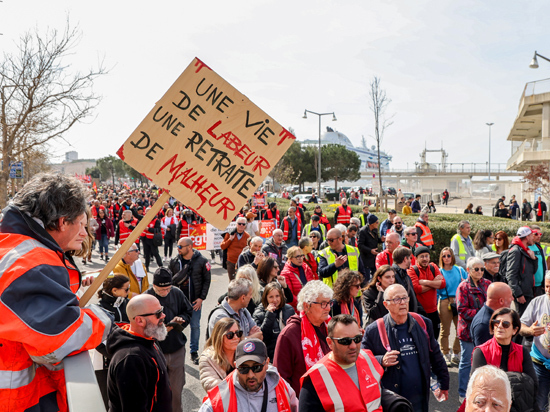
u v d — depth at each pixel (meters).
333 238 7.23
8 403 1.48
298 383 3.99
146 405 3.22
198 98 3.10
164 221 15.48
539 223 15.21
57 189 1.66
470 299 5.54
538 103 29.28
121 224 12.62
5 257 1.47
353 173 66.56
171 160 3.02
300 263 6.54
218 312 4.73
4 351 1.49
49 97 13.60
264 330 4.83
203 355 3.80
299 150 64.44
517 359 3.92
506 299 4.68
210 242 14.78
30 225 1.58
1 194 13.37
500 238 7.94
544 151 28.59
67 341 1.41
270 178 58.84
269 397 2.98
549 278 4.84
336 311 5.22
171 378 4.67
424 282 6.27
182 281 6.75
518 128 38.34
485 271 6.72
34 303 1.41
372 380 3.22
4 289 1.41
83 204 1.75
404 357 4.03
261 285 6.05
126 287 4.63
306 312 4.07
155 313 3.33
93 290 2.12
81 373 1.38
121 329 3.43
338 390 3.11
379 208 24.28
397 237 7.38
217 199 3.07
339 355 3.17
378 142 26.25
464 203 49.75
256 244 8.19
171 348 4.64
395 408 3.19
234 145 3.13
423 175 78.75
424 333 4.14
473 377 2.85
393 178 80.56
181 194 3.01
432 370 4.30
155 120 3.03
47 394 1.61
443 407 5.35
